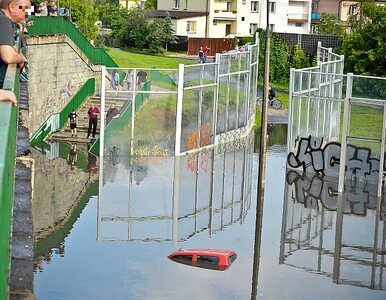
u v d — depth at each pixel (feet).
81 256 81.66
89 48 162.09
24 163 34.32
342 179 114.93
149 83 134.31
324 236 95.35
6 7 29.50
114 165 128.88
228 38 277.03
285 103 209.26
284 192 116.26
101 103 131.54
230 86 153.28
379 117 113.39
